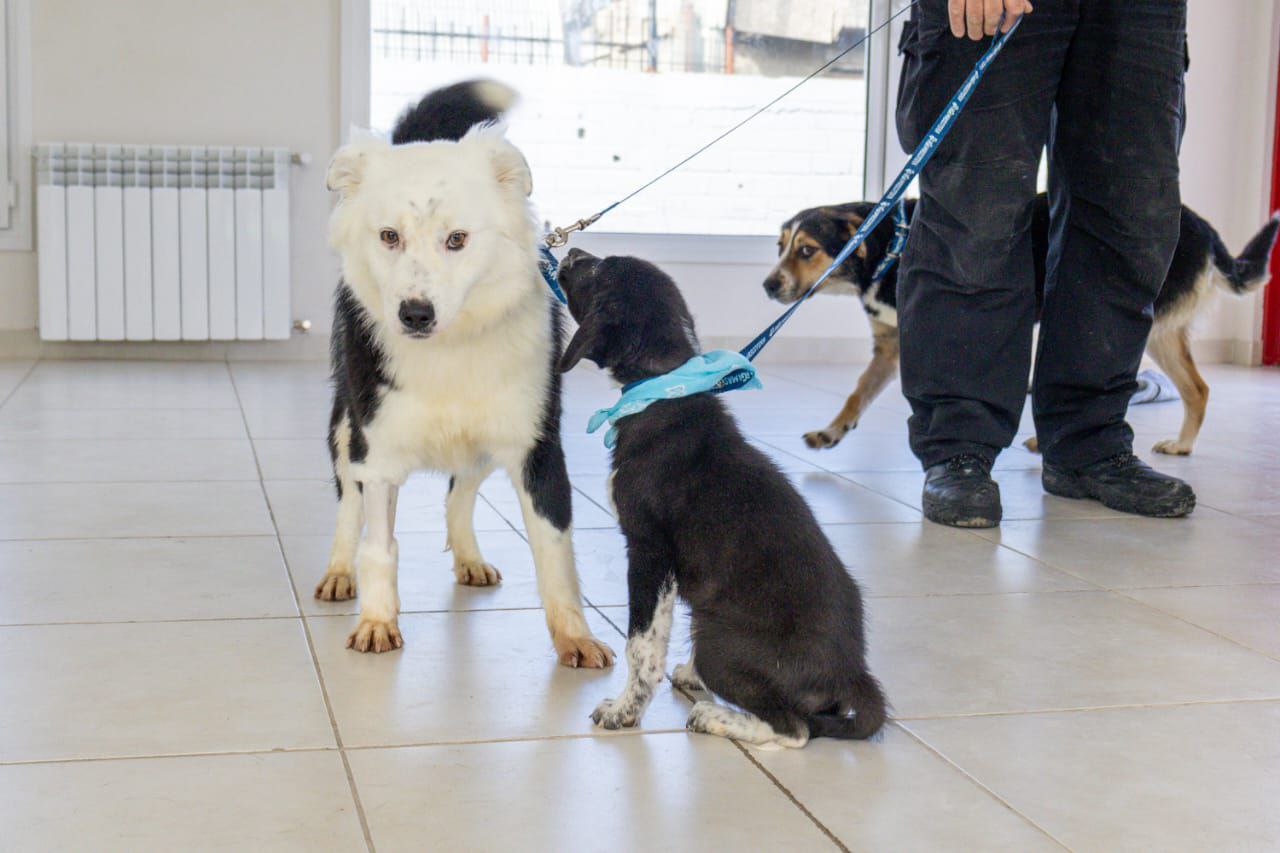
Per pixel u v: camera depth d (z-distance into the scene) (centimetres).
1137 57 360
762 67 786
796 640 197
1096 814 181
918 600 288
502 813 177
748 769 194
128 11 702
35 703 215
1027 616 277
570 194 776
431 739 204
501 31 754
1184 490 379
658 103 778
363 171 247
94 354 726
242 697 221
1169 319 471
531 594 291
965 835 174
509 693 226
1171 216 377
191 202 704
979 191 359
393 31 743
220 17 713
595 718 212
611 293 228
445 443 254
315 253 744
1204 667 245
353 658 243
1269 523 373
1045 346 405
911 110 367
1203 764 199
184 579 296
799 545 204
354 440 255
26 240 706
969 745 205
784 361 790
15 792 180
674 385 215
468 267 237
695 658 207
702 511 207
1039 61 353
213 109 718
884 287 497
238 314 718
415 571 308
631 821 176
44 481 401
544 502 251
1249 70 804
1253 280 484
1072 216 387
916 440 391
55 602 275
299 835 169
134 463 433
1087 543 346
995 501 364
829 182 805
